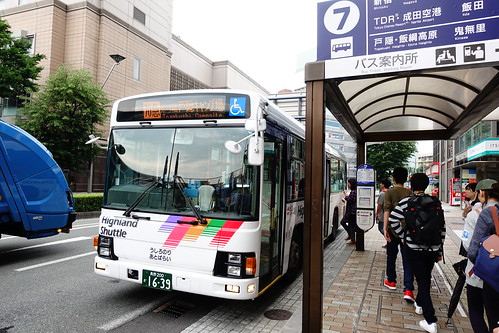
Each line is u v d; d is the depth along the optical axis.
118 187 4.71
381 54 3.47
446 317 4.47
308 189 3.71
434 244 3.98
